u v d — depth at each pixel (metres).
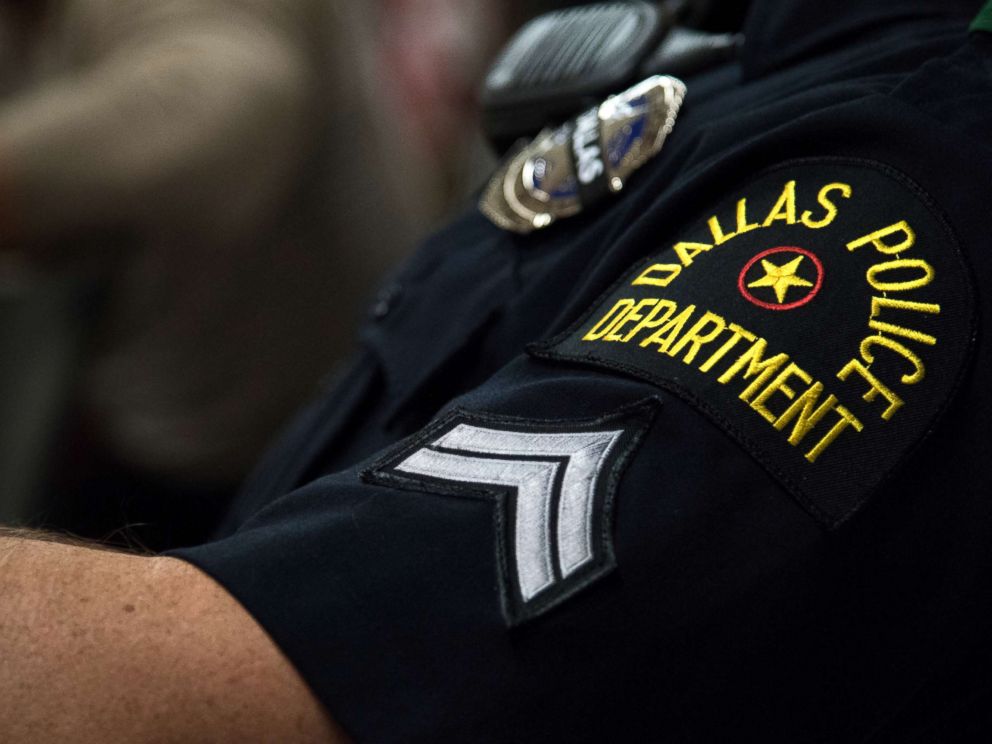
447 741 0.51
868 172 0.60
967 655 0.59
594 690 0.53
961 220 0.58
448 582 0.53
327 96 1.82
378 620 0.53
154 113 1.66
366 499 0.56
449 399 0.81
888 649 0.57
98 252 1.71
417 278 0.94
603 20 0.98
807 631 0.55
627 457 0.55
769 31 0.81
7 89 1.81
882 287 0.57
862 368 0.56
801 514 0.54
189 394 1.80
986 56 0.65
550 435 0.57
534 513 0.54
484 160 1.85
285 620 0.53
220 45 1.69
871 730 0.58
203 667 0.52
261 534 0.56
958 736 0.62
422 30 3.06
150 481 1.82
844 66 0.73
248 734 0.52
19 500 1.67
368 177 1.90
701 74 0.90
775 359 0.56
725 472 0.54
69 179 1.63
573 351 0.61
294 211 1.79
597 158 0.81
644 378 0.57
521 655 0.52
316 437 0.94
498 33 3.10
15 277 1.64
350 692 0.52
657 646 0.53
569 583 0.52
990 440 0.56
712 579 0.54
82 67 1.77
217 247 1.73
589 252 0.76
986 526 0.56
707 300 0.58
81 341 1.73
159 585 0.54
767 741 0.56
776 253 0.59
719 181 0.64
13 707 0.51
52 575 0.55
